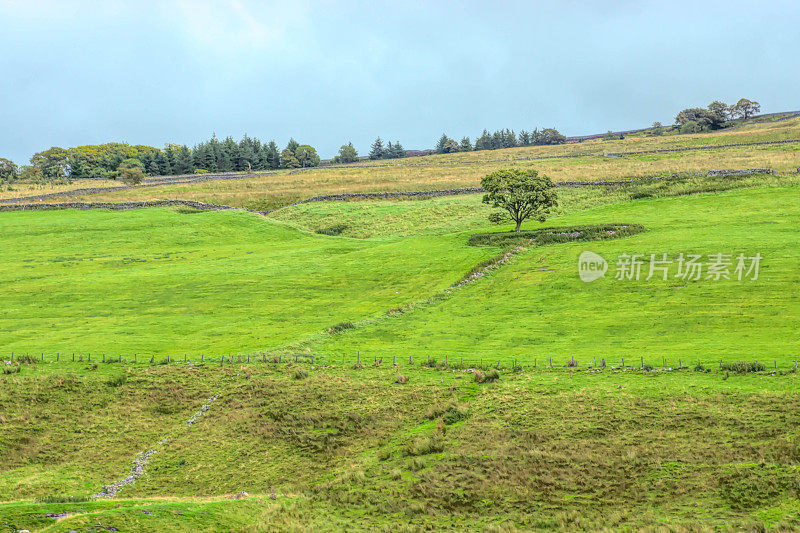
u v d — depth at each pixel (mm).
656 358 43062
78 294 70812
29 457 37781
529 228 90125
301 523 27016
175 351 52344
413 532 26078
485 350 49062
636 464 30500
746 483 27391
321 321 60188
